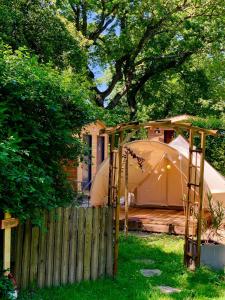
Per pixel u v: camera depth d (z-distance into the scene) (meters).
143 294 4.60
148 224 8.51
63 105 4.73
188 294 4.70
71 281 4.82
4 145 3.52
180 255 6.46
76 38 12.31
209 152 13.45
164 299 4.48
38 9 11.46
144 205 10.35
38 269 4.59
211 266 5.75
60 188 5.07
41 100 4.40
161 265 5.85
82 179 12.72
